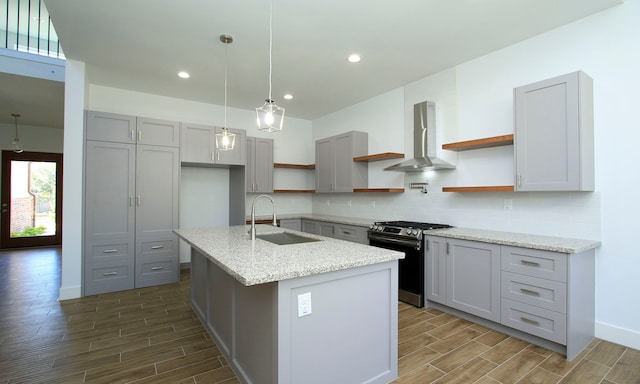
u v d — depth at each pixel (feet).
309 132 20.49
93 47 10.43
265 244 7.63
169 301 11.59
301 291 5.40
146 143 13.25
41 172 22.18
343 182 15.96
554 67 9.29
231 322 7.26
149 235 13.29
